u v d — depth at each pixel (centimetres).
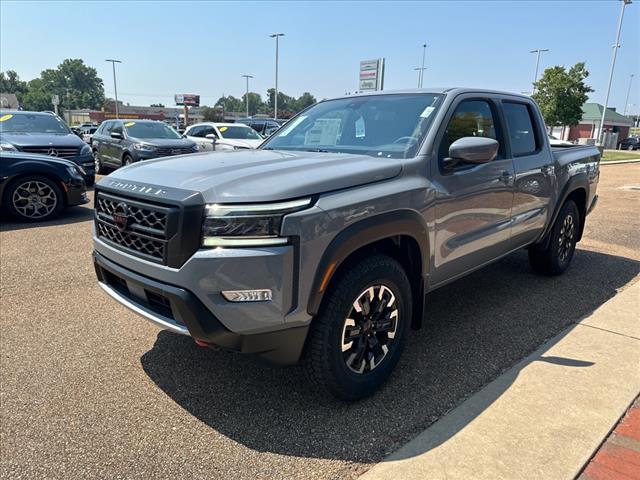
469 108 363
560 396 287
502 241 399
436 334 376
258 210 232
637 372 315
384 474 226
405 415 273
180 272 239
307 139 387
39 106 12481
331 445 248
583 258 602
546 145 456
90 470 229
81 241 646
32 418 267
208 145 1438
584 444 245
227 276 232
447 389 299
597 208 995
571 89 3775
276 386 302
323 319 254
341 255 250
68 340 360
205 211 237
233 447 246
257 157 315
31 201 768
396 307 295
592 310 426
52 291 457
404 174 295
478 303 442
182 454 240
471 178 342
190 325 241
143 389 297
